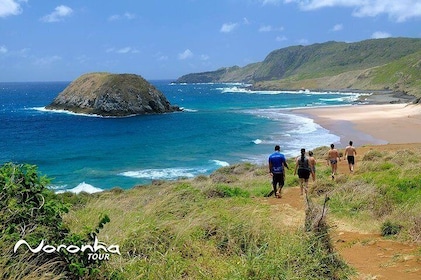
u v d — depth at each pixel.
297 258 4.98
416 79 142.25
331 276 5.16
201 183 16.61
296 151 37.38
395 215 9.18
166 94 167.62
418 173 13.73
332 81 191.00
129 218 5.76
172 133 53.88
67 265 3.99
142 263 4.57
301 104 96.62
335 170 18.89
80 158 38.59
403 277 5.44
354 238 7.89
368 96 118.38
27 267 3.64
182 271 4.61
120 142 47.84
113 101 78.81
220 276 4.52
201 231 5.65
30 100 136.75
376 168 18.88
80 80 92.06
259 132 50.81
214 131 53.78
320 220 5.87
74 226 5.24
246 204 7.99
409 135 43.88
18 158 38.56
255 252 5.11
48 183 4.46
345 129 49.78
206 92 183.88
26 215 4.08
